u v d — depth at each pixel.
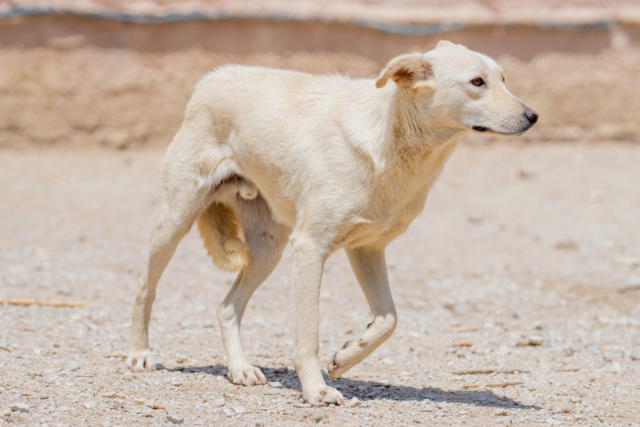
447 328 9.48
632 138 22.20
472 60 6.12
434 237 14.39
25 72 20.02
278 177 6.69
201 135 7.12
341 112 6.44
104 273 11.40
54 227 14.08
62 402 5.94
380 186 6.20
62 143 20.34
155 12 20.31
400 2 21.36
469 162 20.39
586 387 7.11
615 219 15.80
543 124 21.92
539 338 8.80
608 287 11.50
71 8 19.91
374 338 6.41
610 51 22.00
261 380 6.88
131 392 6.37
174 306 10.04
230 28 20.61
